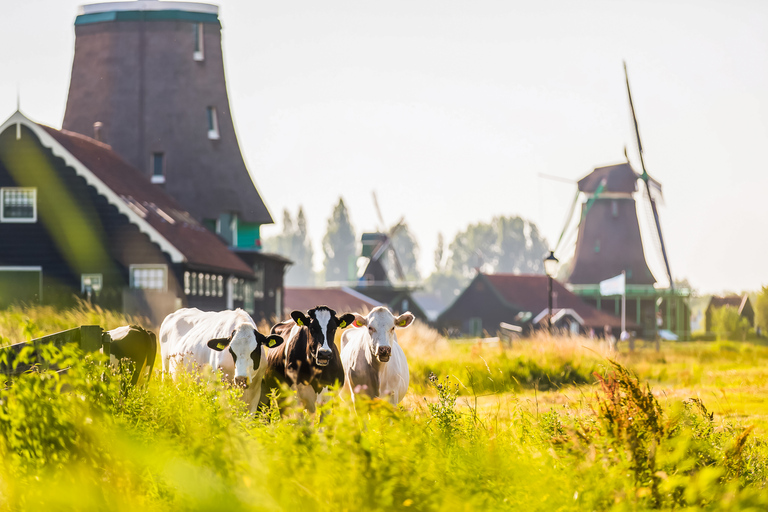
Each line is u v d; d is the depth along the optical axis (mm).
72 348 7551
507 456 6609
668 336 86250
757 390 18312
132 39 57344
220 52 58969
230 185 56625
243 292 50281
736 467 7254
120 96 56344
